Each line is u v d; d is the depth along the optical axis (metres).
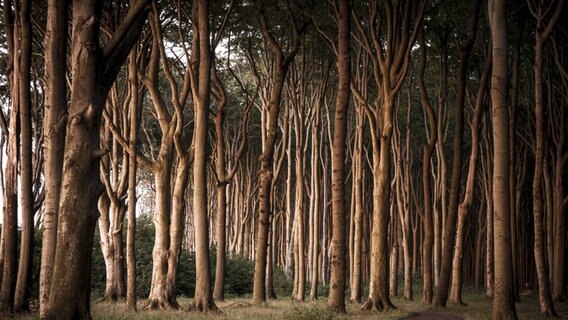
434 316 18.98
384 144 21.17
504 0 15.53
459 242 25.36
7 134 15.91
